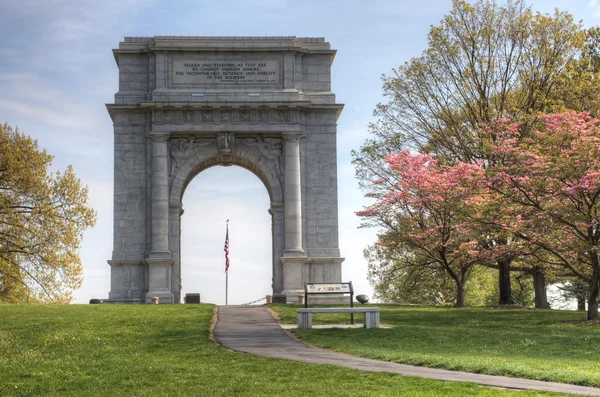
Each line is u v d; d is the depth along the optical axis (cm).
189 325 4134
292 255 6969
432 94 6781
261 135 7169
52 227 6831
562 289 9012
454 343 3619
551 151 4859
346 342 3462
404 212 6700
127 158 7056
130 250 6975
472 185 5072
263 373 2483
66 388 2316
